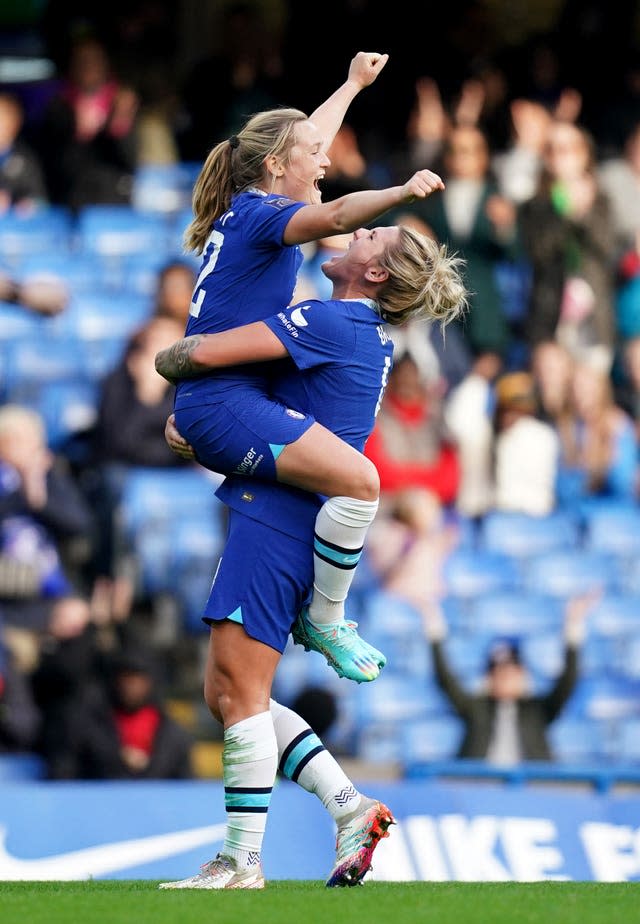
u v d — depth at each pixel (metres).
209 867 15.17
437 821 23.31
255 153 15.59
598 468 39.25
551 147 43.38
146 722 28.55
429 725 32.12
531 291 41.25
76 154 43.44
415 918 12.24
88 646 28.95
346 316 15.13
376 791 23.42
